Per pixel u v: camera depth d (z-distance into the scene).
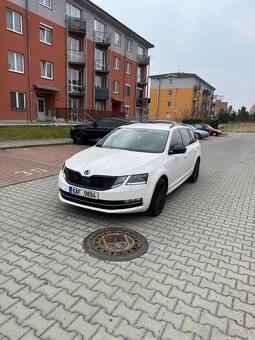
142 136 5.51
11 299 2.48
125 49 35.34
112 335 2.14
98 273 2.95
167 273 3.02
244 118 87.38
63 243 3.57
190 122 46.94
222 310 2.49
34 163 8.77
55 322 2.24
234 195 6.50
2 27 19.59
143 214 4.74
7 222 4.14
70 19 25.55
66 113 25.25
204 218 4.81
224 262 3.35
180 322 2.31
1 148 11.01
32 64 22.39
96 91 30.86
